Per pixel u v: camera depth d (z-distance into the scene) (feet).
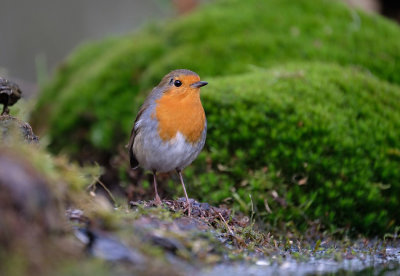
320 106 34.81
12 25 81.20
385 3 61.52
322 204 31.58
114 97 48.91
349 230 31.40
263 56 44.88
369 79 39.32
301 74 38.04
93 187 28.63
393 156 33.27
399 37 48.14
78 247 18.29
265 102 34.73
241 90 35.83
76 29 83.10
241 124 34.06
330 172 32.04
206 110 34.94
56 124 49.34
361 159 32.60
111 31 81.97
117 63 50.65
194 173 33.78
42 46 81.41
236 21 48.78
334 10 50.06
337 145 32.60
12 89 27.99
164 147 28.45
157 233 20.89
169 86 28.32
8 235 15.99
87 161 46.78
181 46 48.29
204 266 20.75
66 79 57.26
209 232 22.80
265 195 31.37
